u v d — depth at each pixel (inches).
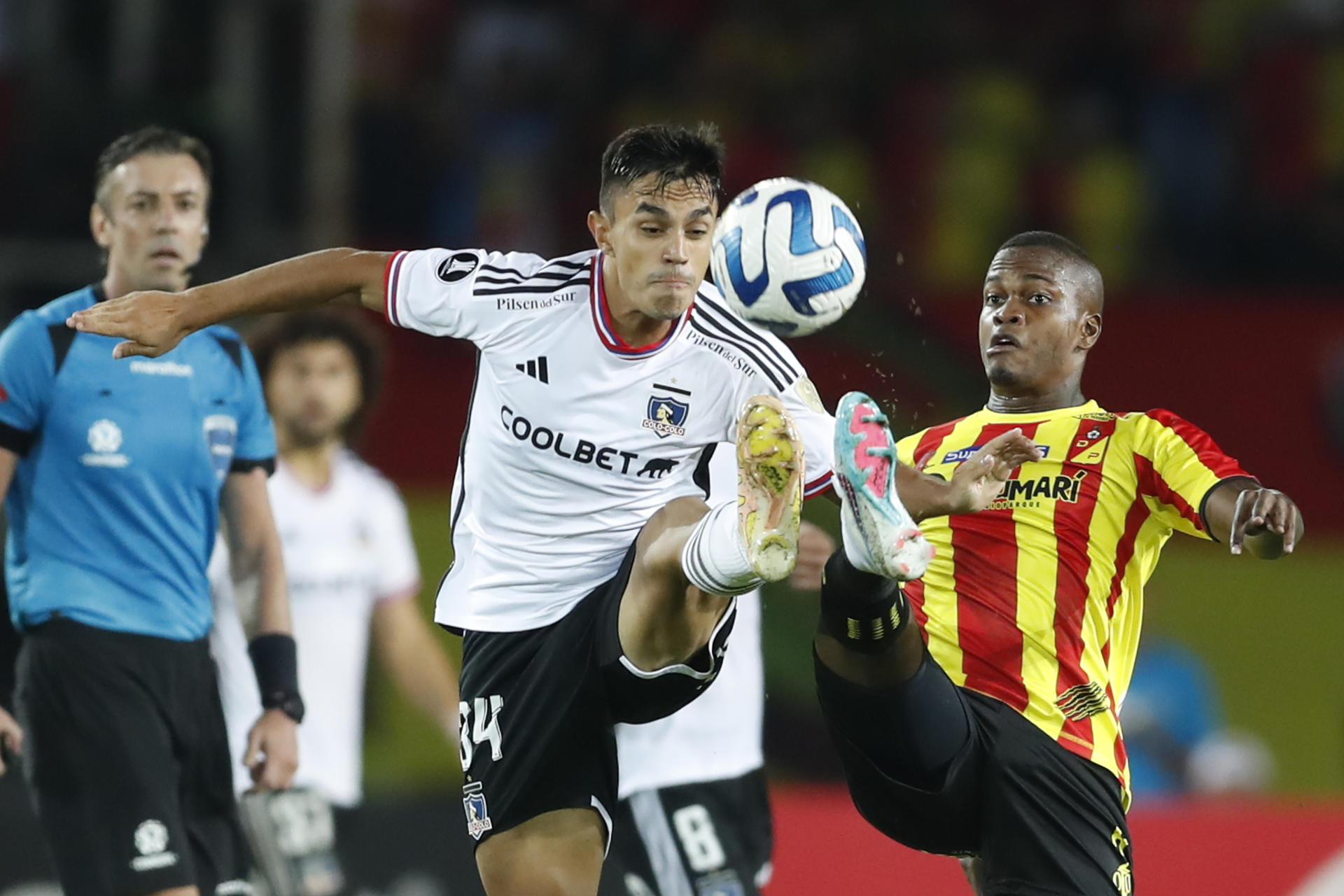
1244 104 1717.5
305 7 1376.7
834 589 589.6
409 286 601.0
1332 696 1278.3
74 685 725.3
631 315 592.1
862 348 1342.3
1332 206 1672.0
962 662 644.7
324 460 994.1
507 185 1605.6
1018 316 669.3
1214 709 1269.7
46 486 738.2
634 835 810.8
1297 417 1373.0
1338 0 1763.0
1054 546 645.3
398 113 1583.4
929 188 1654.8
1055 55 1726.1
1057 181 1668.3
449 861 956.0
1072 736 632.4
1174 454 636.1
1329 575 1302.9
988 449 579.8
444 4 1711.4
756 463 531.2
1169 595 1290.6
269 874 924.6
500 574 619.5
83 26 1354.6
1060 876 623.8
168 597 747.4
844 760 649.6
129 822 719.1
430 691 1025.5
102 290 764.6
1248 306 1391.5
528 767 613.6
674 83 1690.5
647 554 574.2
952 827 644.7
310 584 970.1
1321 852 979.9
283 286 600.1
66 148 1305.4
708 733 813.9
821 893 970.7
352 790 960.9
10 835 912.3
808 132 1665.8
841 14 1720.0
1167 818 986.7
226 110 1333.7
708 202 577.6
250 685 914.7
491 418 610.5
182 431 752.3
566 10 1715.1
